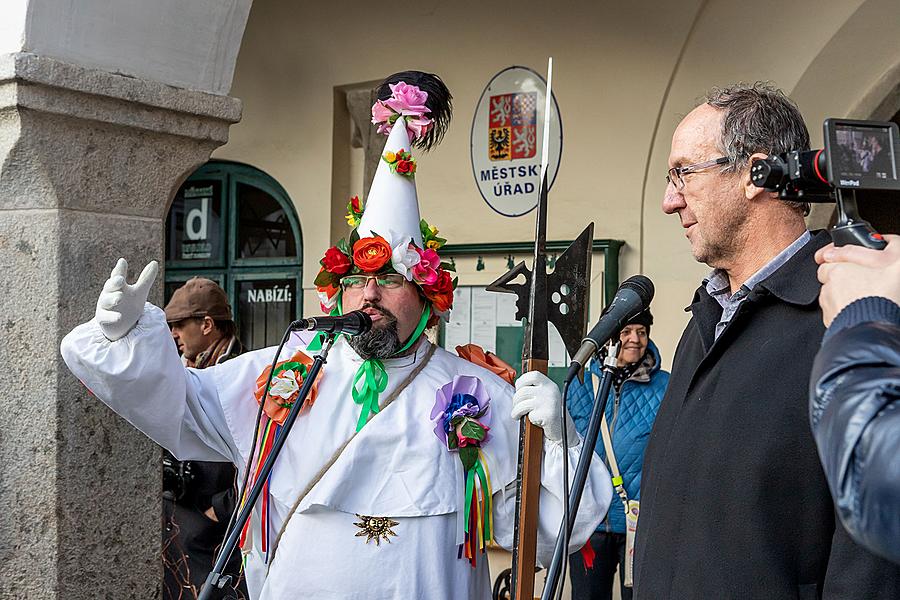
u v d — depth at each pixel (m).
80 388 3.02
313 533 2.70
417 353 2.90
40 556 2.99
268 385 2.59
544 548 2.71
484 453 2.79
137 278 3.14
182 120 3.18
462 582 2.74
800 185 1.43
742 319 1.84
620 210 5.11
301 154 6.05
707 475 1.79
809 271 1.80
